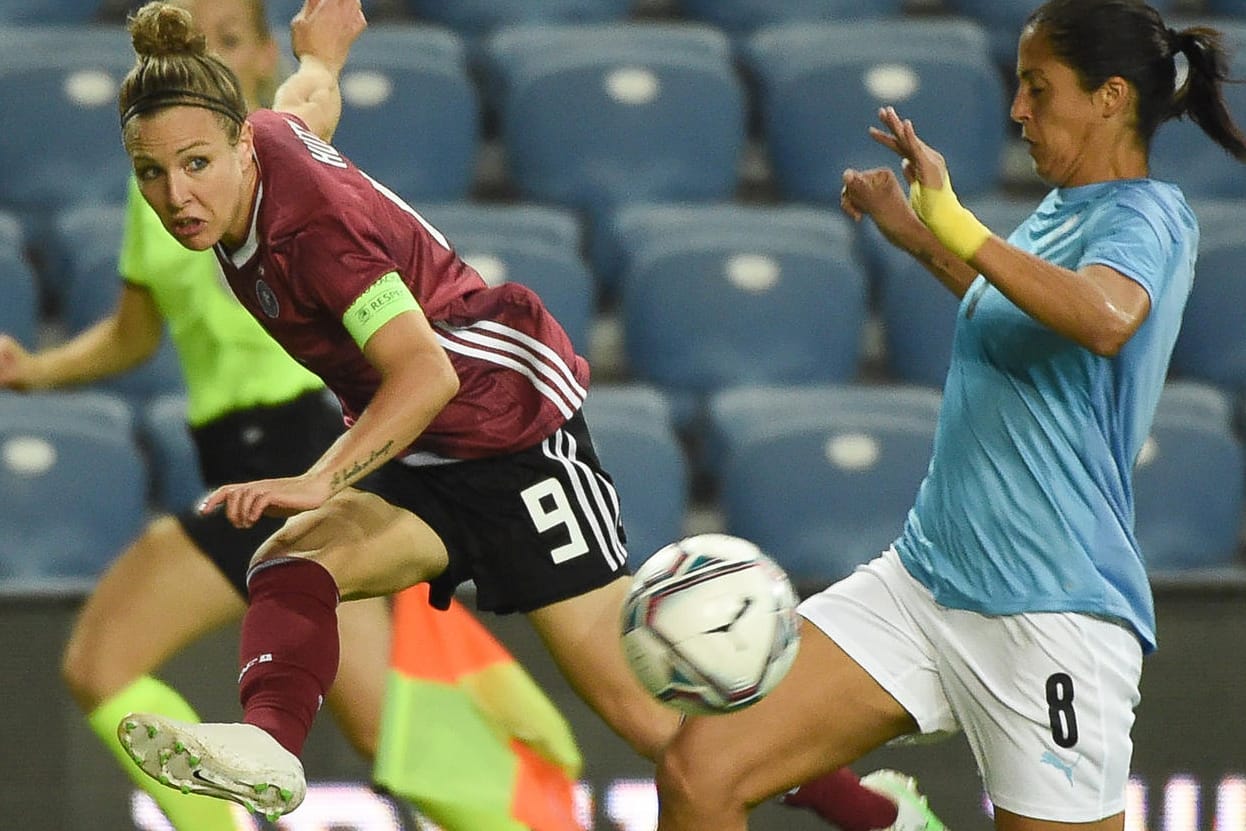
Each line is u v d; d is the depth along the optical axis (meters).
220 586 13.88
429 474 11.92
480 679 14.09
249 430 14.24
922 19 28.72
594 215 24.88
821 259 23.31
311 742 15.89
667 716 12.60
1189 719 16.14
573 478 12.18
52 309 23.61
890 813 13.92
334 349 11.05
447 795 13.82
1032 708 11.33
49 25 26.78
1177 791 16.12
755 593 10.70
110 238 22.70
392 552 11.58
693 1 28.12
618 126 24.81
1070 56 11.09
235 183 10.36
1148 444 21.50
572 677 12.70
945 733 11.98
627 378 23.25
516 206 24.98
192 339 14.34
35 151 23.94
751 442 20.94
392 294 10.33
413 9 27.67
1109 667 11.36
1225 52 11.32
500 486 11.95
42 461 20.14
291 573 11.20
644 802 16.08
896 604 11.72
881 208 11.89
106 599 13.88
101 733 13.74
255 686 10.77
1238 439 23.41
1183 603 16.16
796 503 20.78
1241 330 23.70
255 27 13.87
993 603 11.33
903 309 23.50
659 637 10.66
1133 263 10.69
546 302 22.33
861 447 21.00
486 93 26.45
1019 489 11.27
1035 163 11.51
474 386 11.67
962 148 25.25
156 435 21.17
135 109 10.17
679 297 22.92
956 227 10.45
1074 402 11.21
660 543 20.50
